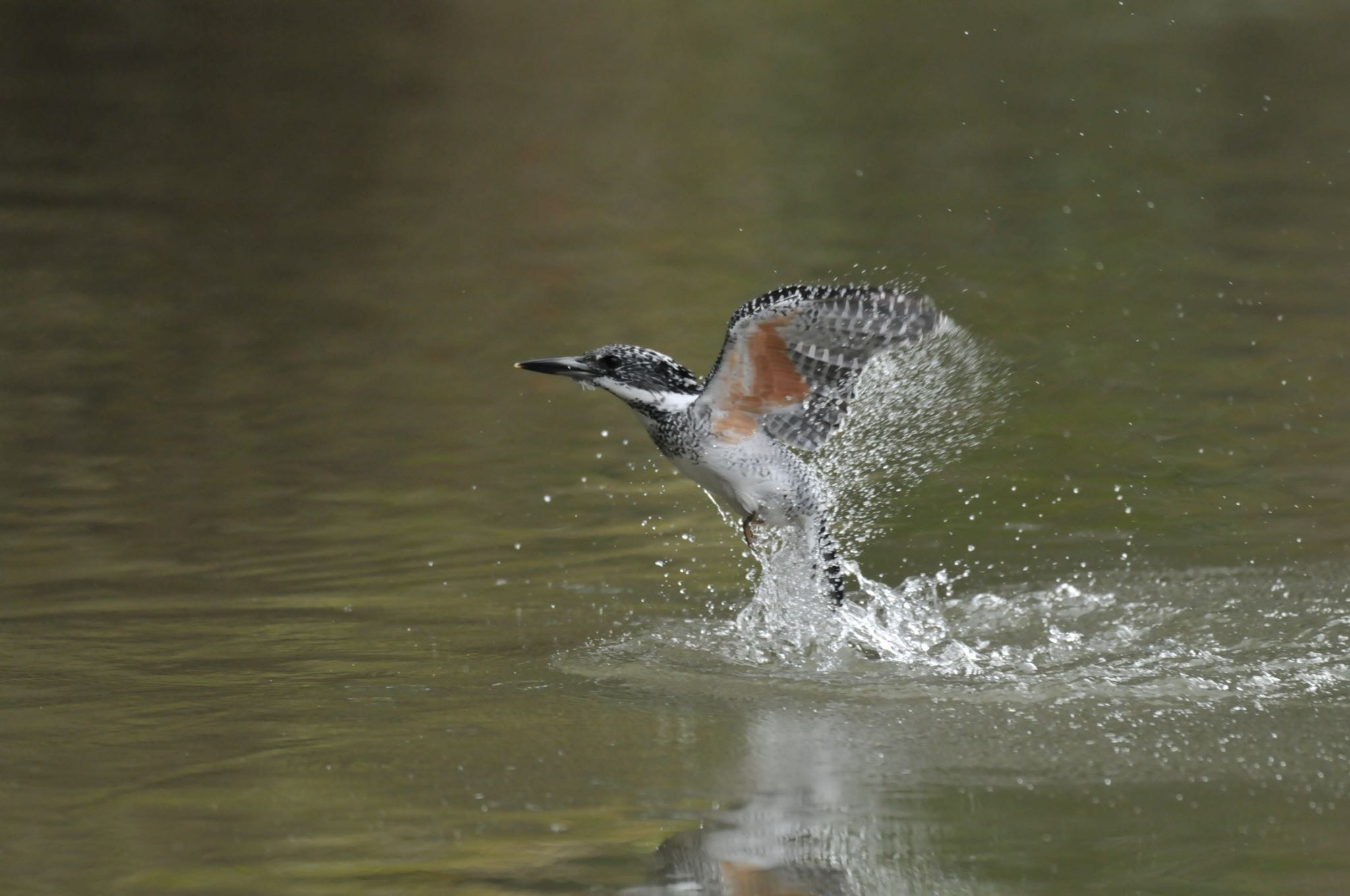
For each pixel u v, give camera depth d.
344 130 41.09
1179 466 18.61
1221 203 32.50
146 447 20.05
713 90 45.66
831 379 13.63
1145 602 14.70
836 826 9.88
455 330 25.53
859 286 12.70
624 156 38.53
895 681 12.98
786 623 14.26
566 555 16.39
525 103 44.41
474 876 9.29
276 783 10.77
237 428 20.89
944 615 14.52
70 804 10.41
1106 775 10.88
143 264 29.41
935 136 39.44
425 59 50.00
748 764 11.14
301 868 9.41
